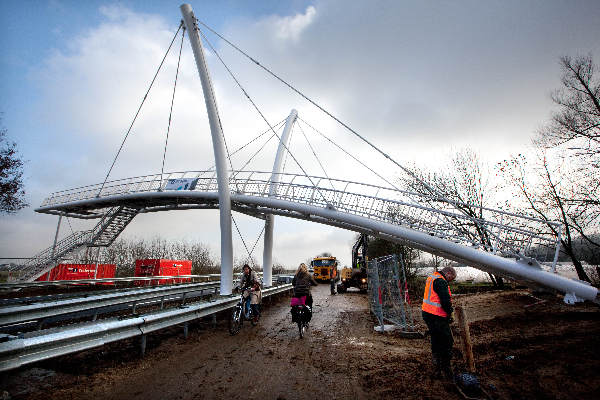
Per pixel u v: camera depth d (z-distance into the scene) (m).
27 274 17.02
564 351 4.56
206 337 7.53
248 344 6.89
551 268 8.29
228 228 12.88
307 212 12.56
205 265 40.19
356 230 12.85
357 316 11.05
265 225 17.03
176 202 18.88
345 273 23.42
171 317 6.66
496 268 9.07
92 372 4.95
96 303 7.93
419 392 4.00
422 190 22.84
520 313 8.27
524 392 3.67
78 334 4.52
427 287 4.98
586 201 16.17
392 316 8.99
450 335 4.56
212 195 15.30
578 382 3.64
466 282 26.48
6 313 5.77
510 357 4.74
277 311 12.30
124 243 42.66
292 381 4.62
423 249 11.76
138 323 5.63
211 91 13.16
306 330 8.41
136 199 18.73
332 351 6.27
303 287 7.91
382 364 5.26
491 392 3.79
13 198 18.28
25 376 4.70
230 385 4.48
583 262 18.06
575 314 7.29
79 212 23.20
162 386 4.43
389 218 11.02
